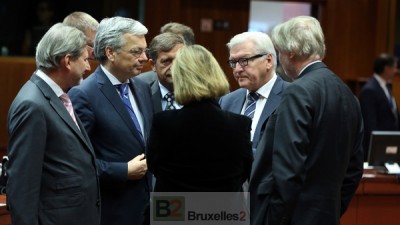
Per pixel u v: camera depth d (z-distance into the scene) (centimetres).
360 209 1265
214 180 791
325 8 2489
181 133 782
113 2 2216
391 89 2033
